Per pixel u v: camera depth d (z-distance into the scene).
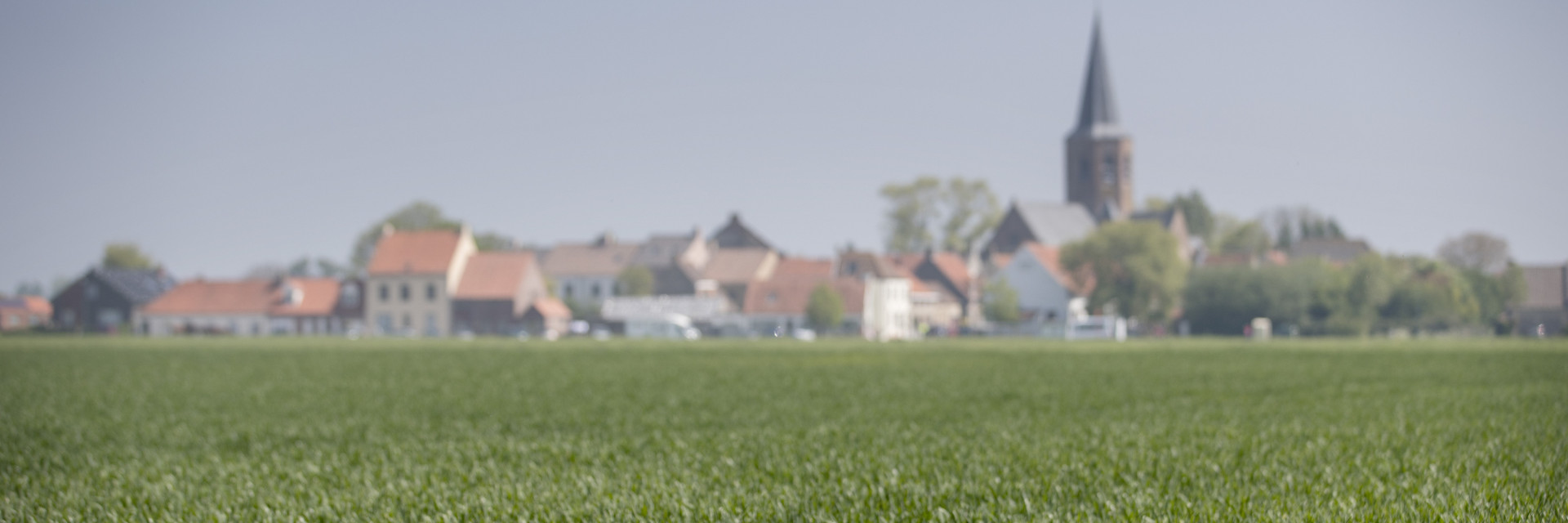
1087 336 133.38
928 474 20.41
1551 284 153.12
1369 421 29.05
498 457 23.77
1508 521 15.95
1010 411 33.44
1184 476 19.67
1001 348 87.25
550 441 26.44
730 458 22.92
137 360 69.50
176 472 22.45
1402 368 54.84
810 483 19.61
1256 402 35.72
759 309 163.38
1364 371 52.56
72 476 22.31
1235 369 55.59
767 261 189.75
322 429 29.92
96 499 19.52
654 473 21.08
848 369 57.53
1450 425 27.50
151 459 24.48
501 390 43.56
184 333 160.75
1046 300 171.25
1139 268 139.25
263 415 34.16
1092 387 43.22
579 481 20.05
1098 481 19.28
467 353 78.81
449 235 166.00
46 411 35.81
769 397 39.41
